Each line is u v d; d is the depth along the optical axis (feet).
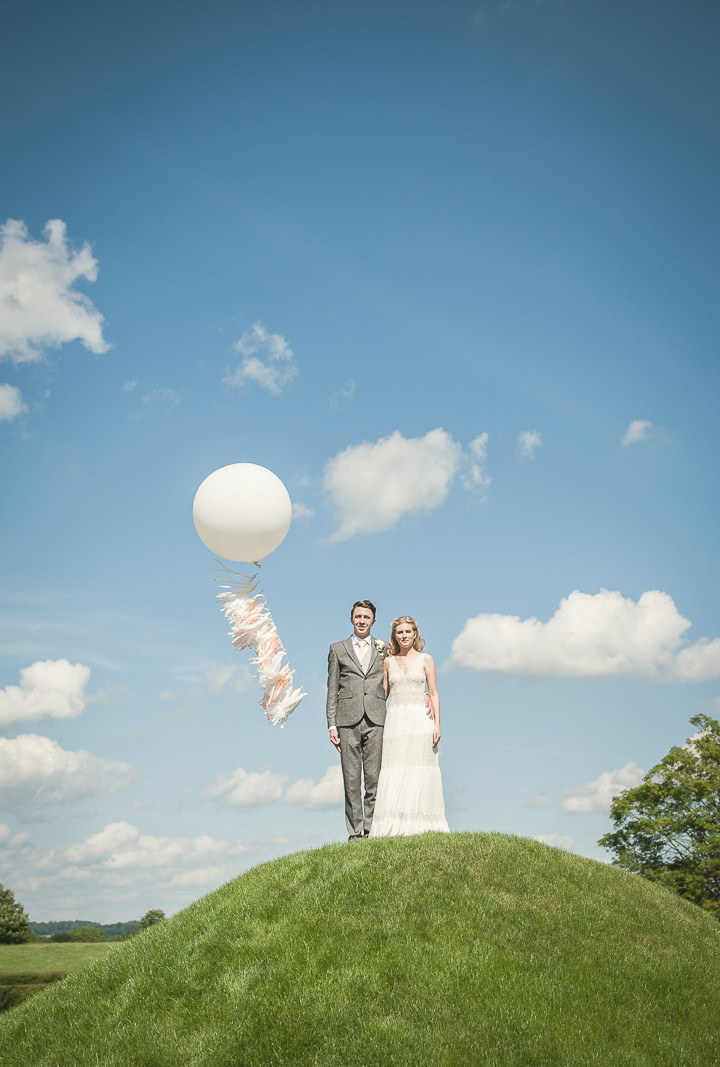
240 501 36.96
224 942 29.89
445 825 37.47
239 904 32.32
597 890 35.06
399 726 37.37
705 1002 28.53
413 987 26.22
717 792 104.78
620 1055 24.66
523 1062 23.70
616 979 28.40
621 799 111.14
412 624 38.55
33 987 75.20
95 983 30.04
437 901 30.86
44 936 183.01
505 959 27.94
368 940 28.58
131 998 28.14
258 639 38.93
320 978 26.91
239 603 39.14
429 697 38.06
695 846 102.73
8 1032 28.43
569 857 38.34
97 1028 27.04
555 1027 25.22
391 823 36.52
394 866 32.94
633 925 32.73
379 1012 25.26
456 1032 24.48
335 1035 24.45
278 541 38.93
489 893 31.89
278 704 38.60
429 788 37.14
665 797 108.88
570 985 27.40
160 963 29.78
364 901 30.96
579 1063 23.93
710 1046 26.22
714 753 107.14
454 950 28.02
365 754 37.96
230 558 38.91
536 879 34.04
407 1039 24.12
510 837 38.34
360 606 39.01
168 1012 26.96
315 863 34.32
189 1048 24.85
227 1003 26.63
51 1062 25.79
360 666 38.42
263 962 28.19
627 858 106.93
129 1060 24.84
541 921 30.78
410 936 28.76
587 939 30.45
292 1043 24.34
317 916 30.22
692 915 37.09
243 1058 24.08
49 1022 28.27
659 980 29.04
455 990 26.18
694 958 31.58
